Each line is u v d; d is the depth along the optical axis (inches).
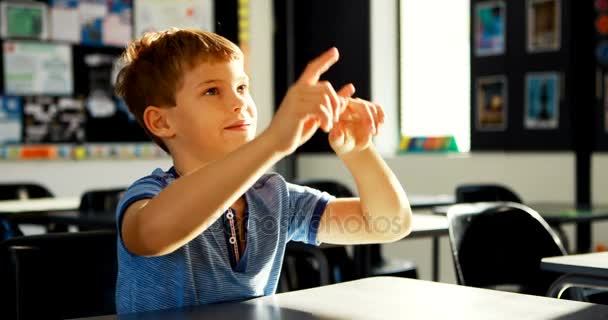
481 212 81.4
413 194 212.8
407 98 221.0
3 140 203.0
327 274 100.0
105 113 216.5
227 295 43.9
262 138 35.4
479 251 80.0
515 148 186.2
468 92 199.0
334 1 233.0
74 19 213.0
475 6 196.2
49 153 208.7
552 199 177.6
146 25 224.8
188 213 35.3
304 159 242.4
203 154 43.4
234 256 44.6
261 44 244.5
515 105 186.1
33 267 57.7
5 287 57.3
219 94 43.1
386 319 37.9
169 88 43.3
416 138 217.9
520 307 40.8
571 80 173.3
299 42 245.4
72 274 59.6
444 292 45.1
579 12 171.0
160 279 42.6
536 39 180.9
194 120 42.8
